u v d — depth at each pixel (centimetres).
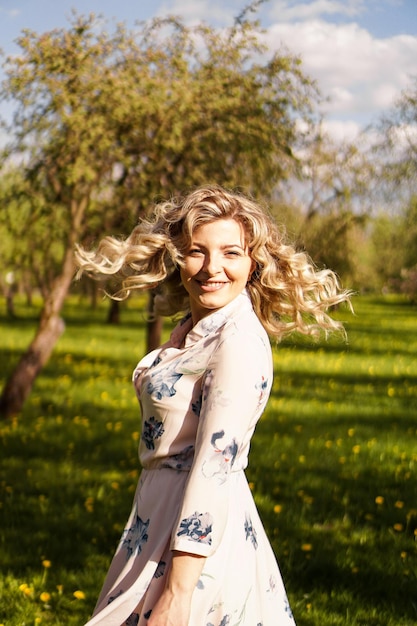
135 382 246
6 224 1084
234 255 234
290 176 1060
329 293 256
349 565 517
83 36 965
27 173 1033
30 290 4388
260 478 751
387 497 689
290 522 612
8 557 531
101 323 3144
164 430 224
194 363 222
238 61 997
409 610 448
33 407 1152
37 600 460
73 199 1041
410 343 2309
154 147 988
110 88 945
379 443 922
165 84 966
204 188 241
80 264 260
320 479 754
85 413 1120
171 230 248
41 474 768
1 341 2311
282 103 998
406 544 560
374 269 3800
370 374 1608
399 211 1977
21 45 960
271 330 256
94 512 638
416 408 1182
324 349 2052
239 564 221
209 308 232
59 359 1789
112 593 224
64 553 541
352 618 436
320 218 1534
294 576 498
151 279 256
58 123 989
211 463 208
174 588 204
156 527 222
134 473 765
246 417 213
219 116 984
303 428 1012
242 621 220
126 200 1045
